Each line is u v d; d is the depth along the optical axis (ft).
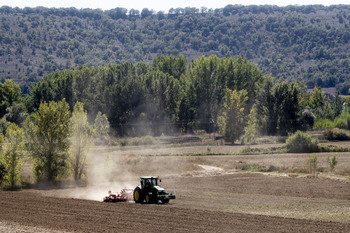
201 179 560.61
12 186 510.99
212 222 270.87
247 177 564.71
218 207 337.52
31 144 549.54
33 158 548.31
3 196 418.51
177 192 438.40
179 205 348.18
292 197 394.73
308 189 445.37
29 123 558.97
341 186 463.01
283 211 317.01
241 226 258.78
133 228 254.68
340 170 595.06
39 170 551.59
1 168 530.27
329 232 242.58
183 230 248.73
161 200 359.25
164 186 492.54
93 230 249.96
